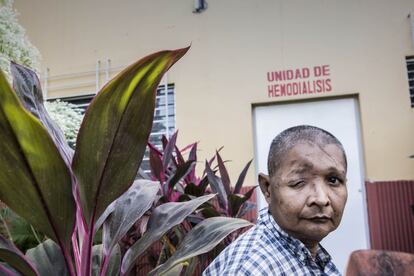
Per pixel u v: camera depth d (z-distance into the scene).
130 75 0.66
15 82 0.84
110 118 0.69
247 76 3.98
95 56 4.38
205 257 1.90
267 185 0.93
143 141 0.74
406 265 0.79
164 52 0.65
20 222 1.74
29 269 0.76
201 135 3.99
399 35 3.72
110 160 0.73
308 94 3.83
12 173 0.64
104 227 0.93
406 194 3.54
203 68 4.09
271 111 3.96
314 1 3.93
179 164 2.09
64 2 4.55
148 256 2.24
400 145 3.61
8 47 2.32
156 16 4.29
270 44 3.97
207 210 1.93
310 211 0.79
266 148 3.92
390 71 3.70
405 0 3.75
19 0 4.62
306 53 3.89
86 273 0.80
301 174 0.81
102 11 4.44
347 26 3.83
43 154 0.64
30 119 0.59
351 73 3.77
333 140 0.85
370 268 0.79
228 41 4.07
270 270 0.78
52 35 4.52
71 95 4.36
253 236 0.89
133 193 1.02
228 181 2.22
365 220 3.65
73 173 0.72
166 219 0.95
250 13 4.06
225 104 3.99
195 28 4.17
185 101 4.08
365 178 3.66
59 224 0.72
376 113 3.68
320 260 0.91
